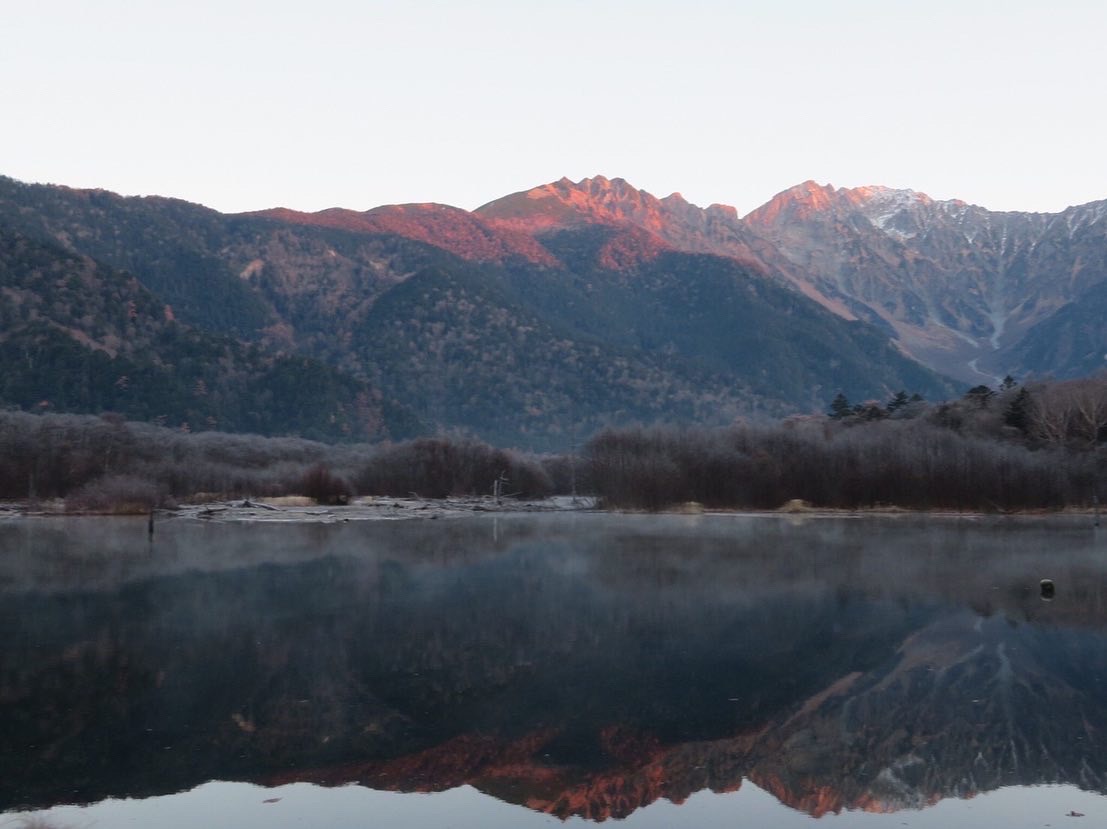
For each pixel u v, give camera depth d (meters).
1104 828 13.70
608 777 15.65
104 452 101.12
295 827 13.74
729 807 14.47
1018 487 85.44
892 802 14.64
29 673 21.61
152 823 13.79
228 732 17.62
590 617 28.17
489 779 15.52
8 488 92.25
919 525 68.75
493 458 111.06
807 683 20.88
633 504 92.88
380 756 16.53
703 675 21.53
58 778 15.50
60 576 37.38
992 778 15.58
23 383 166.50
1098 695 19.97
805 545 51.28
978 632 26.00
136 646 24.33
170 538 55.94
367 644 24.52
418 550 48.25
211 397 185.88
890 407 134.25
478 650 23.88
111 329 194.62
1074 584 34.88
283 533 60.22
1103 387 102.56
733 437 102.50
